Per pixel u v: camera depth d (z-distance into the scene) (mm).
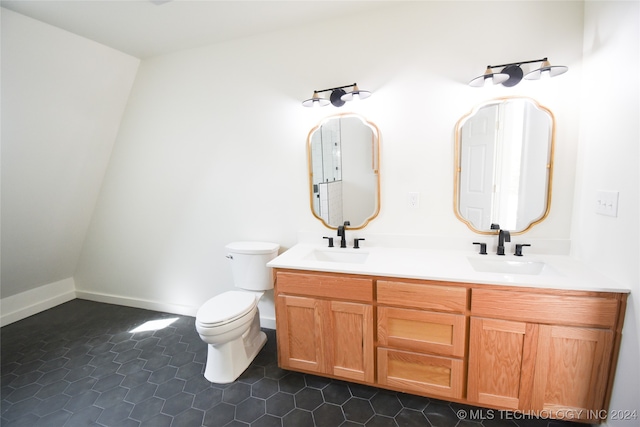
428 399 1690
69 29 1931
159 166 2586
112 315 2816
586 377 1352
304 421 1563
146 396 1781
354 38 1917
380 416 1579
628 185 1238
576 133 1606
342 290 1662
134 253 2852
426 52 1797
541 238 1736
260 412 1633
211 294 2650
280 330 1845
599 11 1409
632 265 1219
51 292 3047
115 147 2701
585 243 1556
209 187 2463
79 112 2299
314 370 1811
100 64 2238
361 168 2020
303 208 2221
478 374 1488
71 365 2090
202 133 2402
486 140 1753
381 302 1597
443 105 1805
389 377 1656
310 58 2029
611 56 1337
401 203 1974
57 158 2344
